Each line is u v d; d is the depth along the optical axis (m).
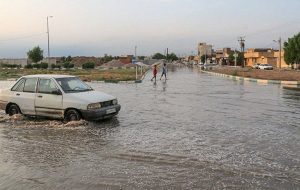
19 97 12.22
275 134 9.66
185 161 7.14
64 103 11.35
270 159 7.24
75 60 123.88
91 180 6.13
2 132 10.06
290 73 50.88
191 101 17.70
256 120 12.00
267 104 16.50
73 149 8.16
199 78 41.62
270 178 6.14
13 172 6.60
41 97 11.80
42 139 9.20
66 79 12.19
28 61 106.25
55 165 6.99
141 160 7.24
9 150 8.14
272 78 37.50
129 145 8.47
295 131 10.07
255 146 8.30
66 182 6.06
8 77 43.84
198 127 10.73
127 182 6.02
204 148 8.14
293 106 15.75
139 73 51.72
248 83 32.38
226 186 5.79
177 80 37.31
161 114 13.36
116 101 12.21
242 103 16.89
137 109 14.73
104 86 28.48
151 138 9.20
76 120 11.23
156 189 5.70
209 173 6.42
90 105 11.11
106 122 11.60
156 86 28.36
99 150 8.05
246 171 6.51
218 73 52.16
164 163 7.02
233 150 7.95
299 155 7.52
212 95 20.84
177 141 8.84
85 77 39.97
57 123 11.27
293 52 73.44
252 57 107.62
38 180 6.17
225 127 10.72
